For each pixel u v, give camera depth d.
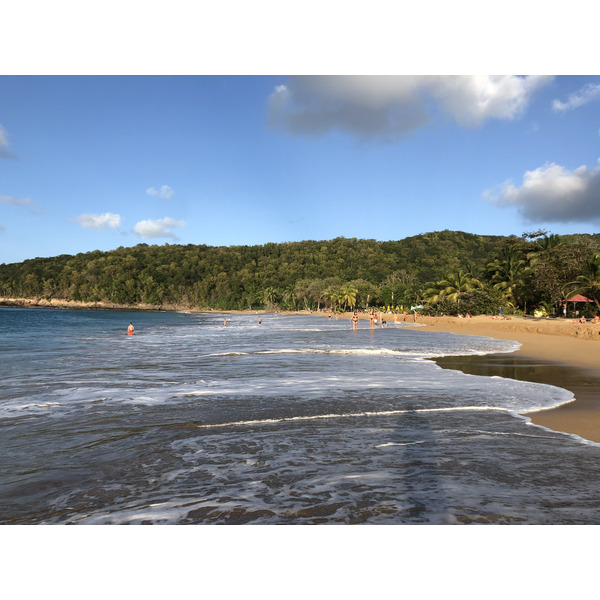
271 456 5.65
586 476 4.90
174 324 65.69
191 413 8.11
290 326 58.53
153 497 4.40
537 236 65.69
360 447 6.03
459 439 6.45
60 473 5.07
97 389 10.59
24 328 47.16
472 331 41.66
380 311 111.69
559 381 12.21
